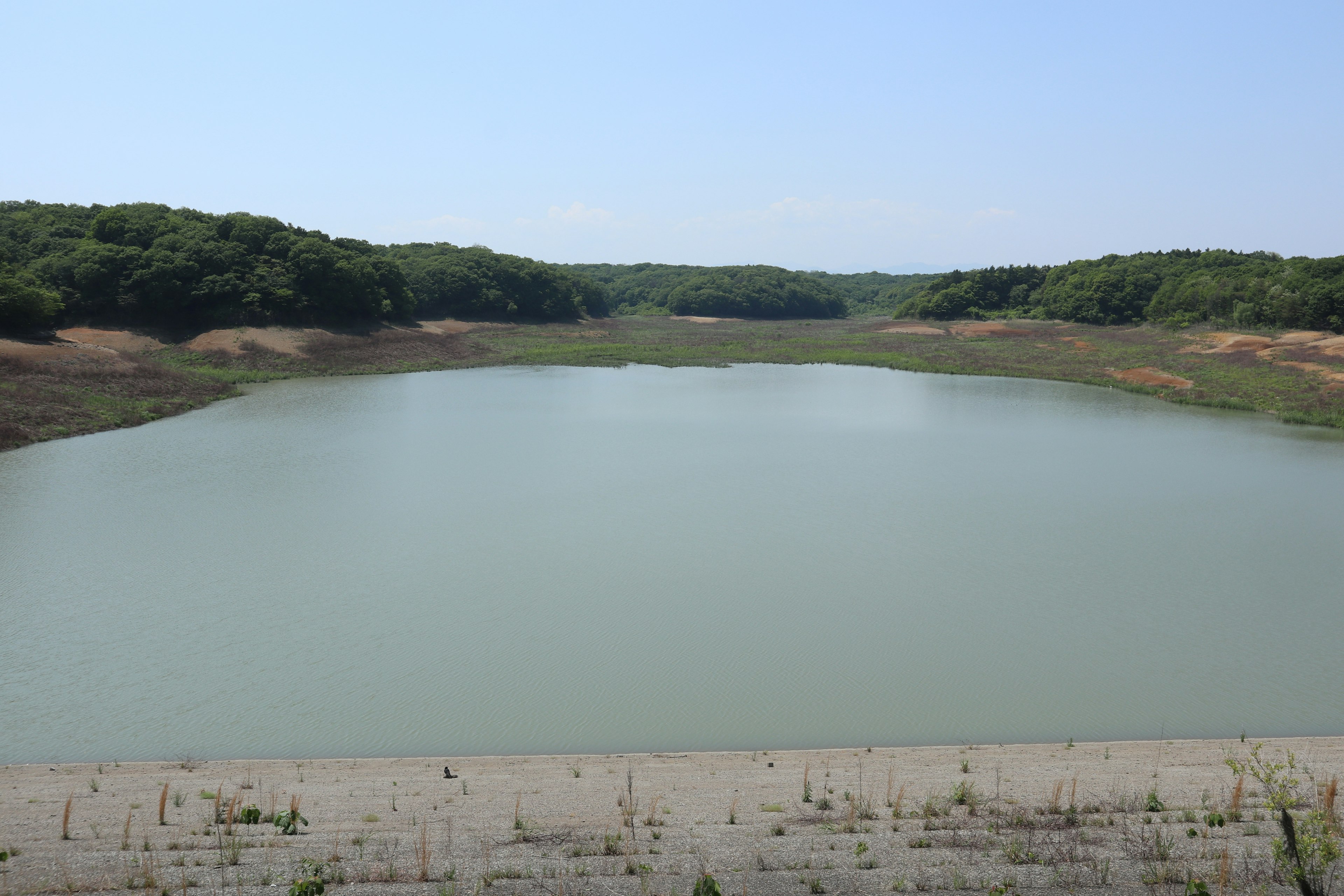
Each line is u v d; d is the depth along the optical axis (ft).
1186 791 44.04
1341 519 105.19
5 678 63.57
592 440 154.71
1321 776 45.75
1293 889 31.27
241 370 254.68
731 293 604.08
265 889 31.71
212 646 69.05
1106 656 68.33
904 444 151.74
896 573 86.33
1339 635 72.23
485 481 123.03
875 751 53.26
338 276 309.01
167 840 37.14
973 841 36.63
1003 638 71.46
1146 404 206.18
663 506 109.70
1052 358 298.97
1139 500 113.80
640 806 42.55
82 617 74.49
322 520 103.19
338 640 70.28
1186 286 398.42
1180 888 31.60
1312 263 348.38
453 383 245.65
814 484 121.70
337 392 222.89
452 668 65.67
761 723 58.23
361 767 50.29
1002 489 119.44
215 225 309.22
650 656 68.03
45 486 118.62
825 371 277.44
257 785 46.62
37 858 34.81
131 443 150.92
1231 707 60.34
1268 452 146.41
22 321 217.56
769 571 86.58
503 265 443.32
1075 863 33.99
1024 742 55.88
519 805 42.60
